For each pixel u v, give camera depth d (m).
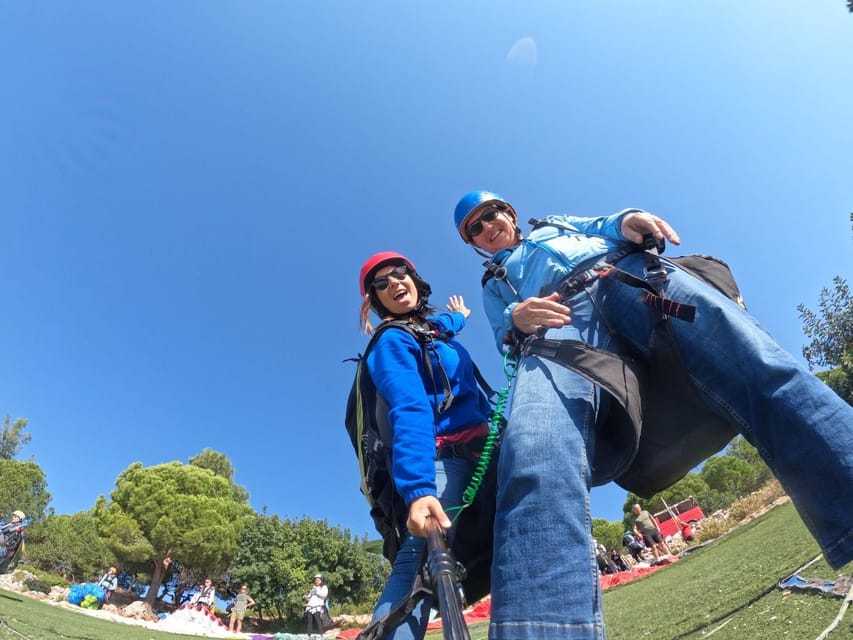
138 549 26.98
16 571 17.12
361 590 30.17
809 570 3.22
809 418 1.16
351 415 1.94
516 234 2.17
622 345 1.57
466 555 1.56
